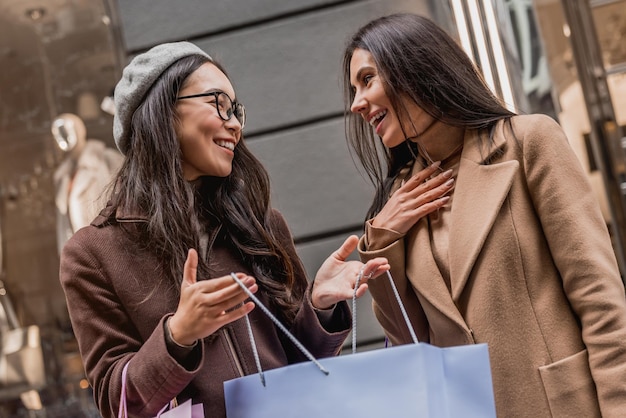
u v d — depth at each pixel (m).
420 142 2.00
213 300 1.53
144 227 1.88
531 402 1.74
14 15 3.97
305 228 3.59
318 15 3.72
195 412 1.65
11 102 3.99
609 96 3.53
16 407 3.73
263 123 3.68
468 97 1.95
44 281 3.83
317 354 1.91
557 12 3.54
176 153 1.91
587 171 3.53
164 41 3.80
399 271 1.95
